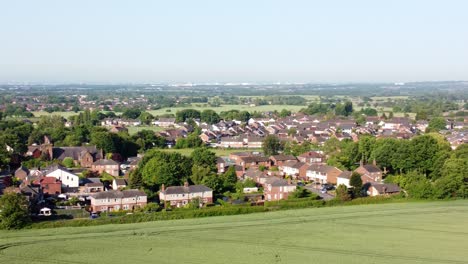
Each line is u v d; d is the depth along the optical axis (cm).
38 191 14688
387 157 18162
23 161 19900
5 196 11900
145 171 15688
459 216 13062
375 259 9575
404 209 13838
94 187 16312
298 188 15712
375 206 14225
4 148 18738
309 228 11819
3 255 9638
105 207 13725
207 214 12975
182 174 16012
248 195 15488
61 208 13725
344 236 11150
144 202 14188
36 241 10556
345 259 9556
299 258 9594
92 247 10200
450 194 15112
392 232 11500
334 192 16412
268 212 13425
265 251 10019
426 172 17962
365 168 17475
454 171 15438
